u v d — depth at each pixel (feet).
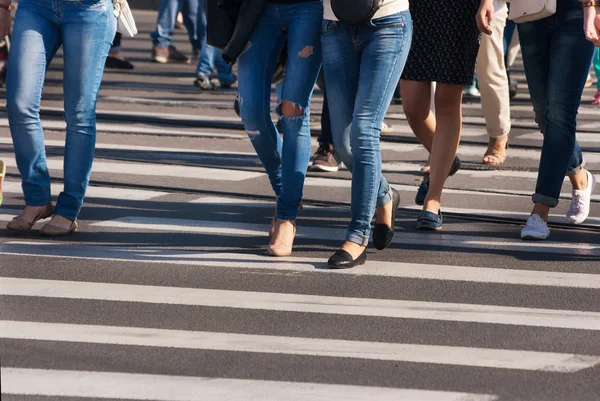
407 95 49.21
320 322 36.91
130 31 48.52
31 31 45.65
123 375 31.63
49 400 29.76
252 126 44.93
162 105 90.63
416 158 70.59
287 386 30.96
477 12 45.98
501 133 68.18
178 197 57.77
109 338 34.81
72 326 35.91
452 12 47.09
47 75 110.93
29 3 45.75
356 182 43.01
